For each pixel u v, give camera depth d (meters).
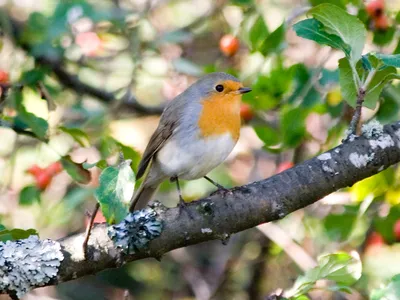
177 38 12.59
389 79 7.13
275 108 10.77
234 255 14.02
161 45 13.21
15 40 12.26
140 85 13.54
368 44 10.75
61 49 12.37
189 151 9.59
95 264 6.42
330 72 9.98
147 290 15.90
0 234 6.50
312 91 10.01
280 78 10.30
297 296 7.02
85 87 13.07
